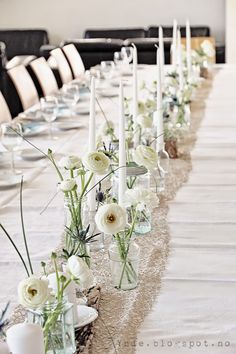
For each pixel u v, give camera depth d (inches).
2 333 58.5
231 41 372.8
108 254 76.2
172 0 406.0
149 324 66.5
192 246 85.5
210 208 100.0
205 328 65.9
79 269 58.2
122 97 79.0
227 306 70.2
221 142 141.3
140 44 335.3
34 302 53.5
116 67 238.8
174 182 112.0
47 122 157.2
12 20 415.2
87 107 179.0
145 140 115.0
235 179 114.8
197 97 198.1
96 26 413.4
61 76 247.9
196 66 225.0
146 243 85.7
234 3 369.7
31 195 107.8
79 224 74.5
